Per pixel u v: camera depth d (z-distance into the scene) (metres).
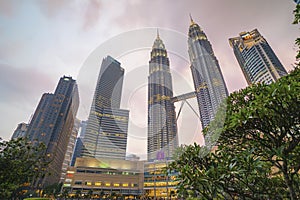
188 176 1.85
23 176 7.79
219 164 1.99
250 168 1.91
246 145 2.60
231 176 2.00
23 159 7.77
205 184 1.81
